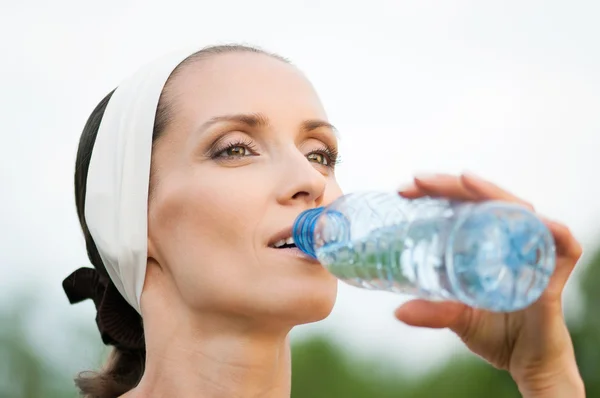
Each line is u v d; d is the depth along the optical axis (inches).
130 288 113.1
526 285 75.1
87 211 116.8
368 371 463.5
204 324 105.3
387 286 87.5
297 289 99.0
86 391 134.0
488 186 88.0
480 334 101.5
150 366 109.0
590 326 428.8
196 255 103.2
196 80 111.0
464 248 74.1
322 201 105.8
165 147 109.5
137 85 116.9
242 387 103.7
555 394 97.0
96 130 123.3
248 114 106.0
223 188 102.6
